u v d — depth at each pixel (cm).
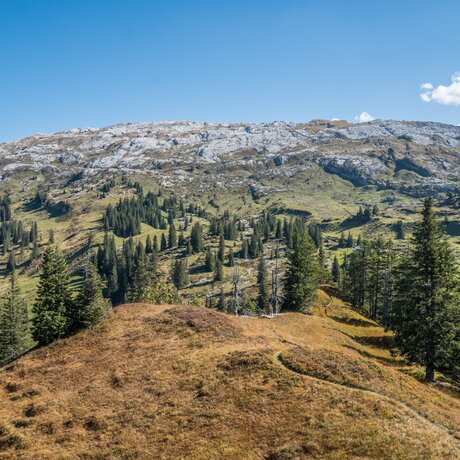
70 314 6316
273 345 4431
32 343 8619
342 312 8531
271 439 2802
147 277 10044
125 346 5197
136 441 3073
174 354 4556
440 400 3741
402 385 3747
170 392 3688
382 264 8844
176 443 2959
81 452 3056
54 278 6425
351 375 3653
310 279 8038
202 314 5834
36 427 3556
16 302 7694
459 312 4753
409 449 2477
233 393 3438
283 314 7094
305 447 2622
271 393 3338
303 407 3066
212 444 2858
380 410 2952
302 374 3628
